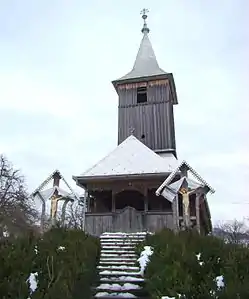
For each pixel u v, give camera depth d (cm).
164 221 1964
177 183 1741
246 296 617
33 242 824
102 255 1376
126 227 2000
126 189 2119
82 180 2138
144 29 3588
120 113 2984
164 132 2825
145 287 997
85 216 2089
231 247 884
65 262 775
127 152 2412
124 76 3147
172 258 829
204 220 2378
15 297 570
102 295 1002
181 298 664
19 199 2853
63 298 618
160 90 2972
